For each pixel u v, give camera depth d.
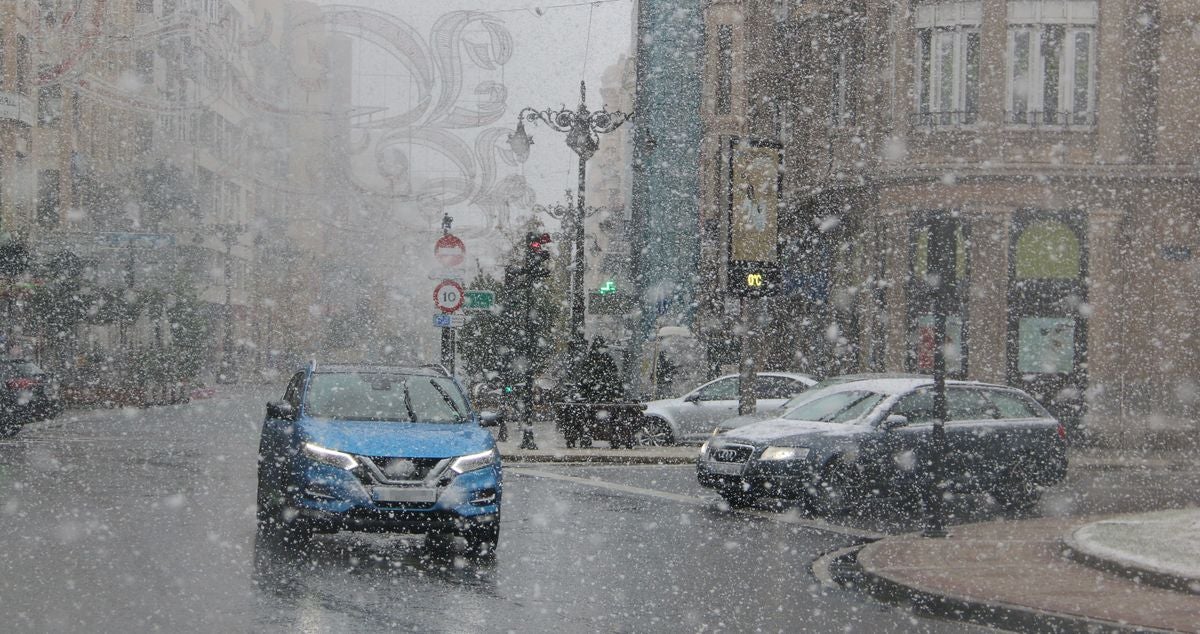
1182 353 30.94
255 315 92.06
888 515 16.89
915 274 32.41
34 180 50.16
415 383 13.11
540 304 43.53
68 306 47.19
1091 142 31.50
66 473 19.09
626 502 17.45
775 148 26.14
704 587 10.59
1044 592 10.19
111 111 63.78
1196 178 30.86
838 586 10.95
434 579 10.49
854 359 34.97
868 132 33.72
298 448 11.77
